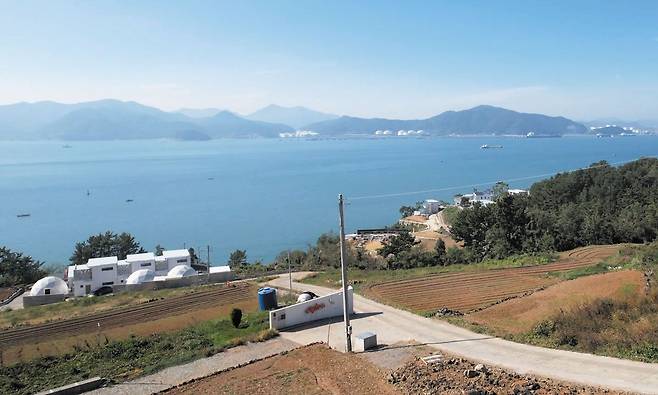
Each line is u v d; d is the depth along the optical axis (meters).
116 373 27.67
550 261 52.72
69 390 24.84
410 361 24.98
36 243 138.88
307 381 23.66
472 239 71.94
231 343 30.84
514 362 23.78
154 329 38.50
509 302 34.88
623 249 53.09
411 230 109.38
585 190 93.12
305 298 40.94
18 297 66.62
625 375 20.89
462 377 21.84
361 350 27.80
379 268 61.69
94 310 47.25
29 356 33.31
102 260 70.12
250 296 48.28
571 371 21.92
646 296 27.84
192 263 84.06
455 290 42.19
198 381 25.02
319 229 150.75
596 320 26.44
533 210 79.75
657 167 94.25
